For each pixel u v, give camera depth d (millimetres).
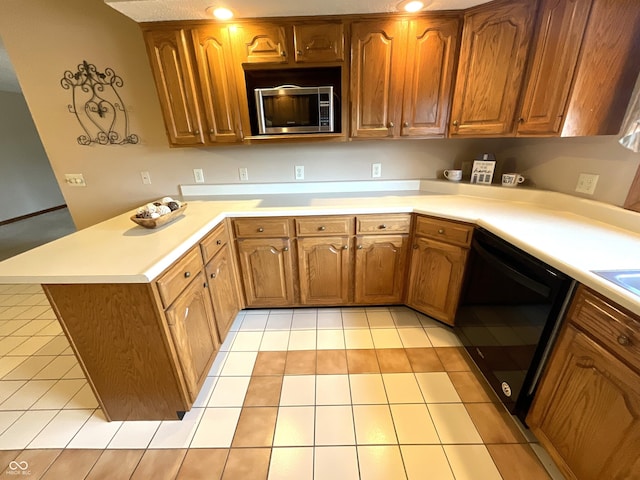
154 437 1428
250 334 2094
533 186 2059
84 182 2500
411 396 1594
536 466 1267
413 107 1912
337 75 1880
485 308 1618
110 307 1241
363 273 2166
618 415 922
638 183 1397
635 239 1321
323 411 1523
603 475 984
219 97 1925
